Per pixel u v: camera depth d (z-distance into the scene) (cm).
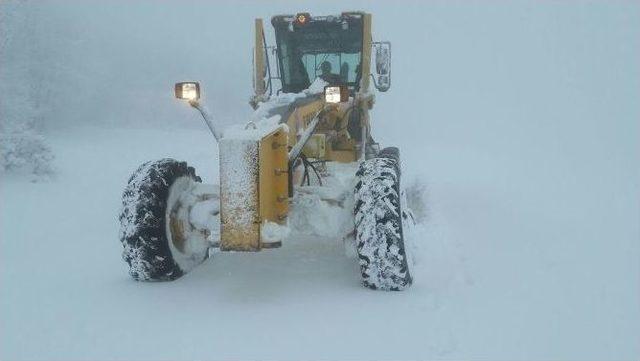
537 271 532
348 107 742
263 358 362
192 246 504
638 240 658
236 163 414
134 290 481
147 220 475
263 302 448
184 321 417
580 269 540
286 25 897
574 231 703
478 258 571
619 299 463
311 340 385
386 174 472
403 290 468
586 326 411
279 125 453
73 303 456
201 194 512
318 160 589
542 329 404
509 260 566
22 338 395
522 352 371
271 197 443
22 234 752
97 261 591
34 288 496
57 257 613
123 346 381
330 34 891
